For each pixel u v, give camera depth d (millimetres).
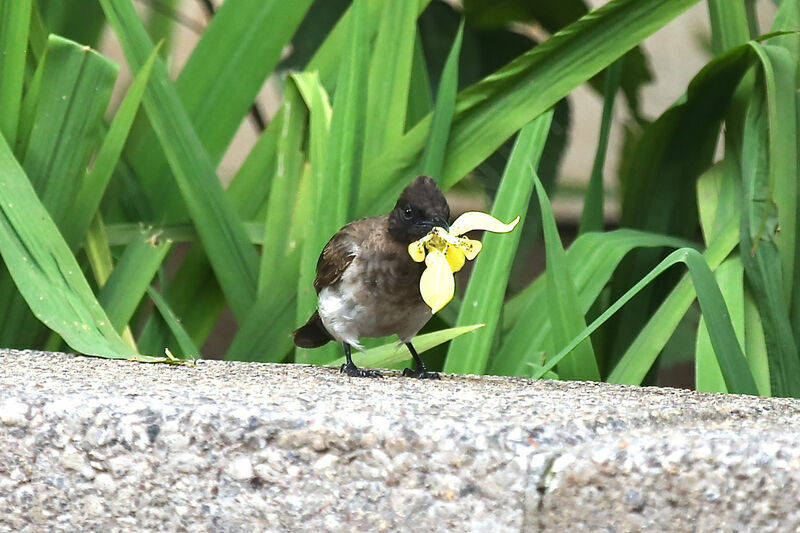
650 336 9336
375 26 10977
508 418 5730
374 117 10531
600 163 10805
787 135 9797
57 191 10094
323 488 5648
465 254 7117
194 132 10547
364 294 8008
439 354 10852
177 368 7680
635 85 13719
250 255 10609
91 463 5801
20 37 9898
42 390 6051
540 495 5469
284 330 10273
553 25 13375
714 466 5379
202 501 5734
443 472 5547
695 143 10977
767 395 9336
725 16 10570
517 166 10016
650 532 5418
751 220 9656
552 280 8914
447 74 10328
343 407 5844
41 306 8602
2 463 5867
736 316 9391
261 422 5680
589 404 6305
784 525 5367
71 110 10141
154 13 12625
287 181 10656
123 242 10859
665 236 10492
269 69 11211
